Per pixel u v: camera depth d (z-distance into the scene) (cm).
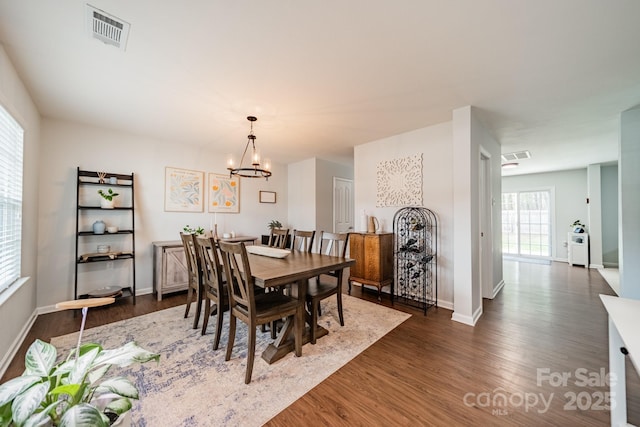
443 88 240
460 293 282
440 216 333
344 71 213
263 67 207
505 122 321
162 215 399
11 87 200
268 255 285
